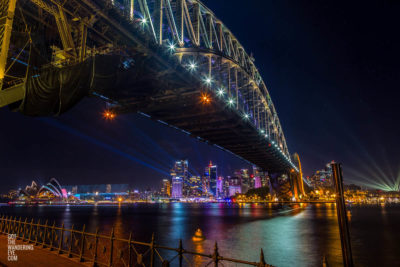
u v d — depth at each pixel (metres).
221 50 43.84
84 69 17.02
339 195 6.84
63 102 15.83
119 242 29.88
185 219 75.56
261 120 74.12
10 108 15.16
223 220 66.94
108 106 36.91
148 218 86.06
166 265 8.05
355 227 45.09
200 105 38.78
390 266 19.72
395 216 73.25
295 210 113.88
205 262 19.94
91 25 20.28
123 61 24.02
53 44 18.41
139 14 26.17
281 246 27.06
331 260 20.77
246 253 23.55
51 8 17.23
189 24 35.56
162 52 26.77
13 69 15.44
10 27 13.26
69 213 132.38
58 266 10.46
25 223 15.98
